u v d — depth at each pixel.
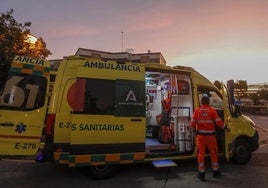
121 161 6.02
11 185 5.67
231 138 7.07
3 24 14.68
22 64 5.61
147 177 6.32
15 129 5.44
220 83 7.54
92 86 5.88
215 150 6.46
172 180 6.13
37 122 5.55
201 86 7.38
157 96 9.34
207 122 6.36
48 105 5.80
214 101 7.56
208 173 6.69
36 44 17.33
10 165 7.20
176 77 7.70
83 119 5.71
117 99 6.07
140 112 6.27
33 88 5.61
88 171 6.20
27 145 5.48
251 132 7.56
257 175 6.54
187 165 7.39
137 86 6.32
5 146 5.38
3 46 13.63
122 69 6.23
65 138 5.63
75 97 5.71
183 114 7.55
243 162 7.53
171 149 7.16
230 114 7.27
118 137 6.00
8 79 5.51
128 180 6.09
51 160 5.53
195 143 6.93
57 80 5.73
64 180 6.04
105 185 5.74
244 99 64.81
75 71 5.85
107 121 5.92
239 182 6.02
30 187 5.57
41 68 5.72
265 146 10.80
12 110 5.45
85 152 5.70
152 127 8.68
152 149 6.98
